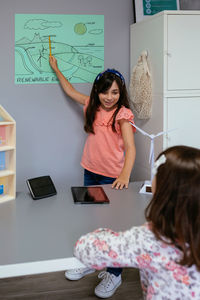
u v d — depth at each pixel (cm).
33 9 225
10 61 227
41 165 243
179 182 86
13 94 231
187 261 86
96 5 235
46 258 107
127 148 192
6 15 222
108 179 219
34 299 183
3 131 156
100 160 218
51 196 162
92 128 216
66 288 193
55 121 241
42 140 241
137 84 226
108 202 153
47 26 229
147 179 233
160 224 89
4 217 137
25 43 227
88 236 105
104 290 185
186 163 86
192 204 85
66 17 231
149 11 236
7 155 158
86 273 203
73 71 237
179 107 210
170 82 206
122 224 132
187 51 206
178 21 202
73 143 246
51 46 231
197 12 203
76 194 161
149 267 94
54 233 124
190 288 91
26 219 136
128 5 240
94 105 214
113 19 239
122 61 245
